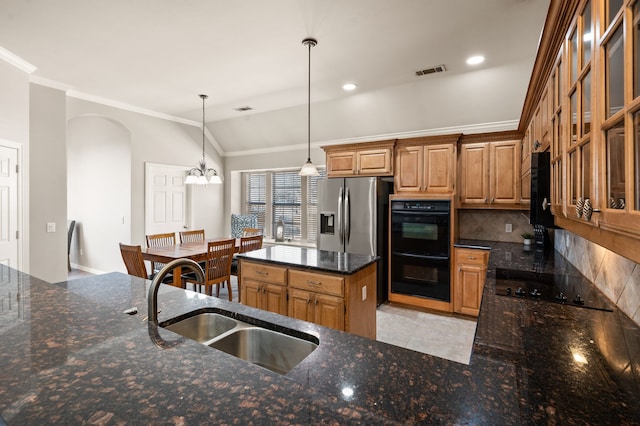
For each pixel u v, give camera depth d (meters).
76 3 2.37
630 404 0.79
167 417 0.60
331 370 0.93
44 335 0.95
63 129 4.10
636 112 0.67
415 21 2.57
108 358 0.82
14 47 3.07
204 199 6.20
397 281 4.15
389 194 4.45
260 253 3.14
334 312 2.45
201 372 0.77
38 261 3.88
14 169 3.39
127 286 1.82
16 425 0.56
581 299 1.71
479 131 4.16
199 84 4.01
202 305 1.52
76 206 6.21
